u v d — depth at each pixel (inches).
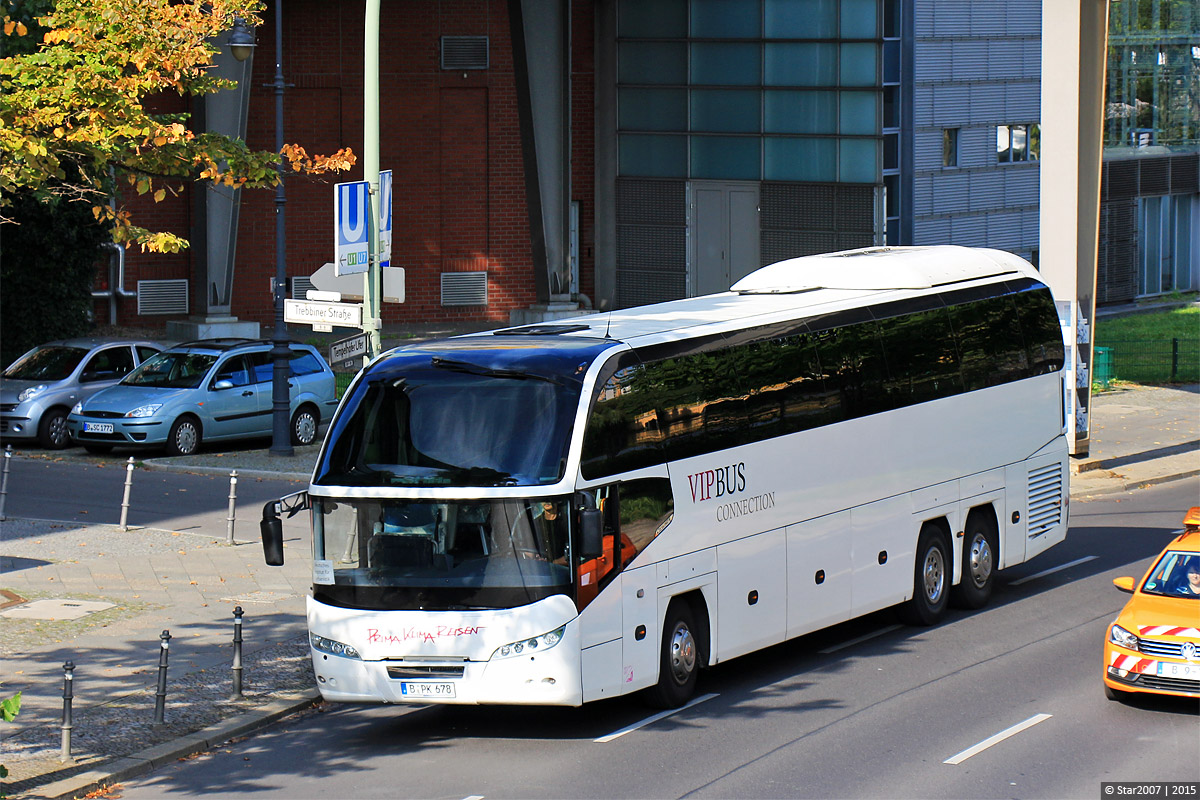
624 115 2490.2
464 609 622.8
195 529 1119.6
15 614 855.7
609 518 645.9
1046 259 1427.2
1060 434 1012.5
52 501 1235.2
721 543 715.4
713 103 2391.7
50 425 1542.8
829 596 789.9
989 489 925.8
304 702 705.0
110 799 568.4
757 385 749.3
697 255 2452.0
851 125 2253.9
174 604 884.6
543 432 631.8
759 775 580.7
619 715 687.7
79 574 960.3
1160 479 1405.0
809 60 2281.0
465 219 2479.1
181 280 2297.0
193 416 1483.8
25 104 822.5
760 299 850.8
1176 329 2391.7
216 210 2182.6
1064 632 836.0
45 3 1170.6
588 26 2514.8
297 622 845.2
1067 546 1113.4
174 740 637.3
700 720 673.0
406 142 2442.2
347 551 641.6
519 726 673.6
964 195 2353.6
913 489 856.3
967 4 2297.0
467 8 2431.1
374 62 933.8
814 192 2309.3
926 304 886.4
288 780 592.7
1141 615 674.2
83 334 1959.9
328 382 1601.9
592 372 647.8
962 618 890.7
